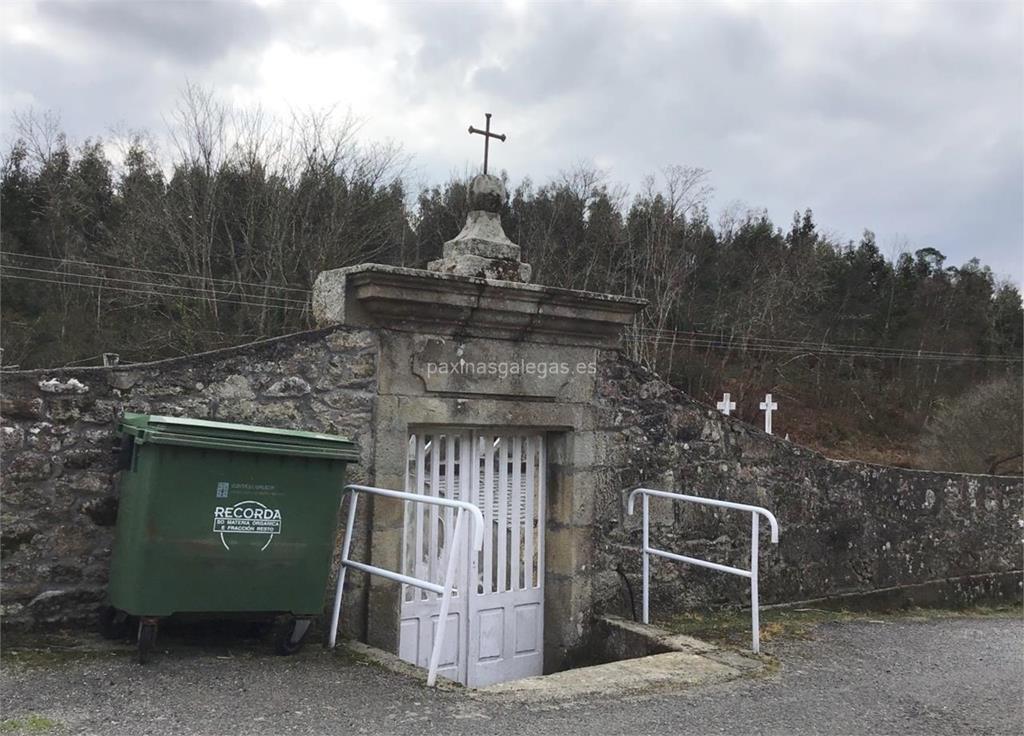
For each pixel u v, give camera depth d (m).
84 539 4.63
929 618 7.66
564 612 6.20
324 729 3.58
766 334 43.88
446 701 4.09
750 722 4.18
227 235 26.81
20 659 4.17
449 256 6.00
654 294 39.72
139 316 26.31
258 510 4.40
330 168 26.98
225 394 4.96
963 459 20.83
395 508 5.39
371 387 5.39
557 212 39.22
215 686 4.04
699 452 6.94
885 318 52.75
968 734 4.27
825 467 7.65
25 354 24.59
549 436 6.38
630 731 3.88
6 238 29.42
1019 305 53.25
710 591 6.93
